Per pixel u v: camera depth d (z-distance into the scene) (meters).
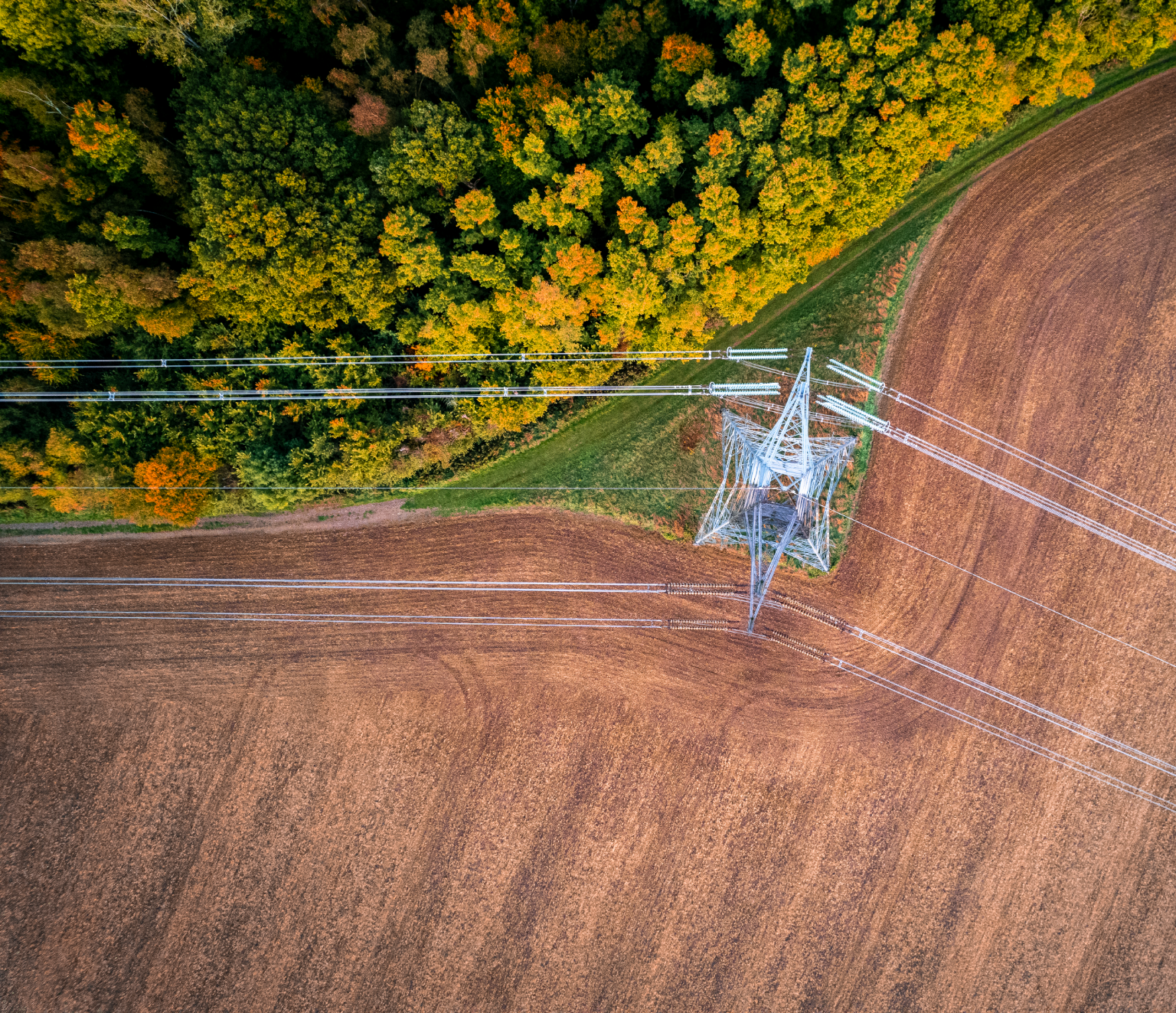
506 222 35.59
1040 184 37.09
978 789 38.44
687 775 38.38
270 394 35.75
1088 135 36.91
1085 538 37.94
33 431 35.56
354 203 32.12
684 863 38.50
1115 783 38.38
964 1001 38.31
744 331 37.75
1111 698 38.28
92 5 30.75
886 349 37.34
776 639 38.06
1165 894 38.38
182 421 36.09
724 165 31.11
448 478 38.06
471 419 36.50
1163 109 36.84
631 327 34.09
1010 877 38.50
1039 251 37.19
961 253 37.31
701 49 31.70
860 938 38.41
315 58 36.00
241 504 37.84
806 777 38.34
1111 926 38.44
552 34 32.50
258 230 31.38
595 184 31.11
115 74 33.81
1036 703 38.31
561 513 38.19
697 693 38.22
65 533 38.50
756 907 38.44
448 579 38.44
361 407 36.66
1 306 33.50
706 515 36.53
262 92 31.59
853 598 38.03
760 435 35.31
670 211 31.67
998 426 37.59
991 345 37.38
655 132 33.38
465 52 32.91
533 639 38.41
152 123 32.88
